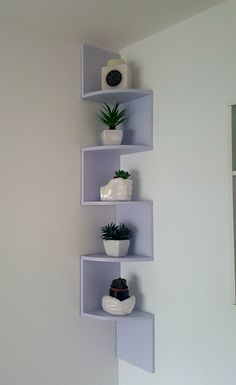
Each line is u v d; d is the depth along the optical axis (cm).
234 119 141
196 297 153
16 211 160
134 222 183
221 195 145
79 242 179
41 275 166
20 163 161
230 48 144
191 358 154
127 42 184
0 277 155
